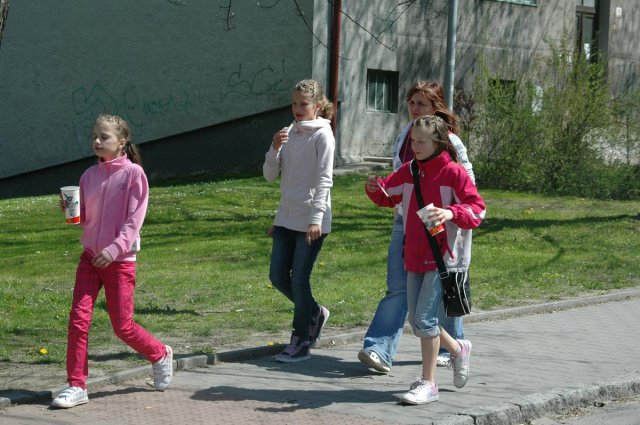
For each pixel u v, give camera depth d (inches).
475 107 2123.5
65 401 571.2
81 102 2541.8
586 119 1995.6
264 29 2278.5
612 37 2785.4
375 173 2138.3
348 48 2265.0
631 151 2018.9
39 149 2603.3
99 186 586.6
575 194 2009.1
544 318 921.5
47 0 2554.1
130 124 2466.8
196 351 722.2
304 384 643.5
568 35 2330.2
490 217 1651.1
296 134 700.0
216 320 852.0
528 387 639.8
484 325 880.3
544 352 761.6
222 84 2347.4
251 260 1209.4
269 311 899.4
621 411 617.9
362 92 2304.4
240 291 997.8
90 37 2509.8
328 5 2220.7
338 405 588.1
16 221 1598.2
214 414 565.6
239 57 2319.1
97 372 651.5
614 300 1037.8
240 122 2347.4
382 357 663.8
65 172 2600.9
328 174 688.4
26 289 1013.2
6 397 579.2
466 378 617.0
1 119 2630.4
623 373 687.7
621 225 1579.7
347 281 1078.4
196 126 2384.4
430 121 579.2
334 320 858.8
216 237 1395.2
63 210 583.2
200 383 642.2
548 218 1653.5
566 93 2015.3
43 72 2578.7
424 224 560.1
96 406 580.1
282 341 767.7
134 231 581.0
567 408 614.5
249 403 591.5
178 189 1985.7
